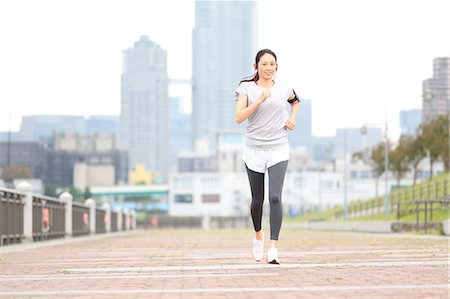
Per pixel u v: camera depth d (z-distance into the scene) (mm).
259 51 10703
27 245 22312
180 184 198500
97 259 14180
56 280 9273
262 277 9109
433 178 63594
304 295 7289
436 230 34125
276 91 10664
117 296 7508
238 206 196500
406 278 8734
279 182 10688
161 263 12320
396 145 78562
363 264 10984
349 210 81000
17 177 186750
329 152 105750
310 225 72875
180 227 159125
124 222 68875
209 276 9461
